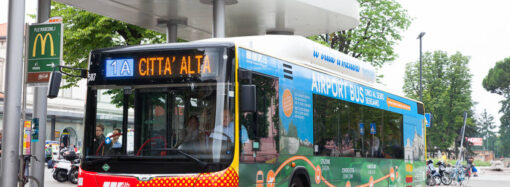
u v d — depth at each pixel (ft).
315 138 34.81
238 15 59.41
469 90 266.16
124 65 28.50
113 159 27.76
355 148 40.14
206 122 26.89
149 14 57.93
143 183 26.81
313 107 34.96
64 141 74.90
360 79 44.42
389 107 47.26
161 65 27.94
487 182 107.14
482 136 539.70
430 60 266.98
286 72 32.40
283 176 31.01
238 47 27.96
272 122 30.30
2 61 178.50
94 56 29.17
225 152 26.53
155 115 27.55
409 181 50.47
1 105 168.66
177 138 27.04
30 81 38.73
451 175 95.14
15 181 36.24
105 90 28.58
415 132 53.11
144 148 27.40
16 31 36.37
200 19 60.03
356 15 61.41
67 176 75.20
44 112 42.98
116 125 28.09
